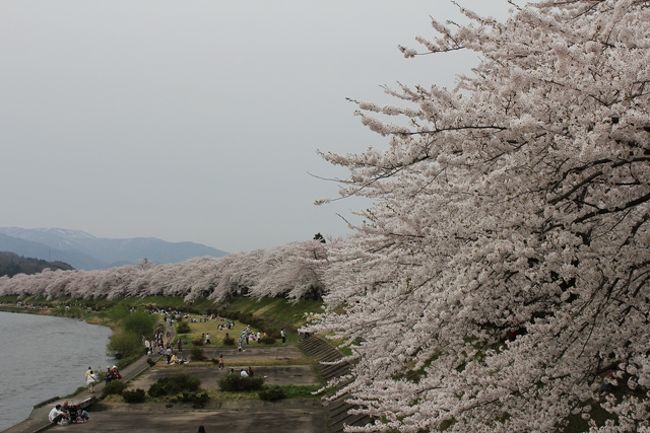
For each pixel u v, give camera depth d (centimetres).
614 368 599
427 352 668
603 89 455
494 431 542
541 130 470
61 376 3934
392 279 804
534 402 552
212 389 2802
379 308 754
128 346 4534
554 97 484
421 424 519
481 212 564
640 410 509
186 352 4153
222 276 7462
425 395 618
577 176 508
